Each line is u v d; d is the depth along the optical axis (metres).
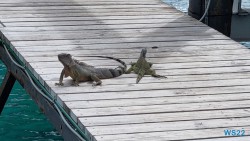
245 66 17.05
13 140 20.45
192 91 14.91
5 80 19.81
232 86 15.36
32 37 19.22
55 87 15.02
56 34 19.64
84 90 14.83
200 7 22.64
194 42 19.34
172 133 12.48
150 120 13.11
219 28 22.64
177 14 22.84
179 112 13.59
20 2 23.58
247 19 22.73
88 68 15.46
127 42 19.17
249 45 26.52
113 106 13.84
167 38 19.75
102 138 12.18
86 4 23.80
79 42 18.91
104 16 22.17
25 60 17.05
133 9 23.34
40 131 21.14
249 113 13.62
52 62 16.88
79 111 13.53
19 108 23.03
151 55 17.88
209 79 15.84
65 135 14.09
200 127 12.81
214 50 18.55
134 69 16.16
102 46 18.66
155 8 23.62
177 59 17.55
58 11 22.58
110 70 15.79
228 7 22.53
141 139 12.17
